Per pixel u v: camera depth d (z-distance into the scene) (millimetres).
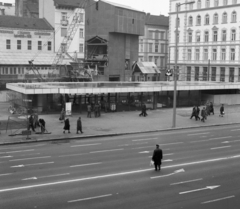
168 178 20281
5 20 70500
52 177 20094
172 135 34844
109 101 49625
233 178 20469
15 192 17516
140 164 23312
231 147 29328
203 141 31812
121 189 18188
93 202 16266
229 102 60969
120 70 82812
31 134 33281
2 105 52812
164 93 54656
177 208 15695
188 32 97250
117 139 32375
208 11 92312
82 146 28969
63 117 40562
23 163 23141
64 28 76562
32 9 85250
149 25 109500
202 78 94500
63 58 74750
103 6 79625
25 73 68375
